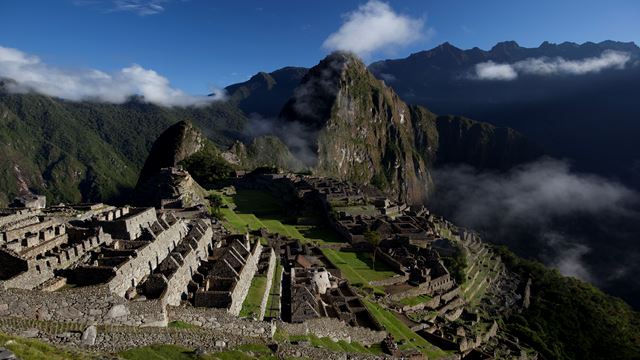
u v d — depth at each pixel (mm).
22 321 31203
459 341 85938
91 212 83125
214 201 148500
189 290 52344
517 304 151000
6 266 41406
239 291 54156
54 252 48969
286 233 131625
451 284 123250
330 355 49281
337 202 171500
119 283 43719
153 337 37219
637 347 157375
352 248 129000
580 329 156500
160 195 138875
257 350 43250
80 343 32281
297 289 62812
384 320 81000
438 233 174125
